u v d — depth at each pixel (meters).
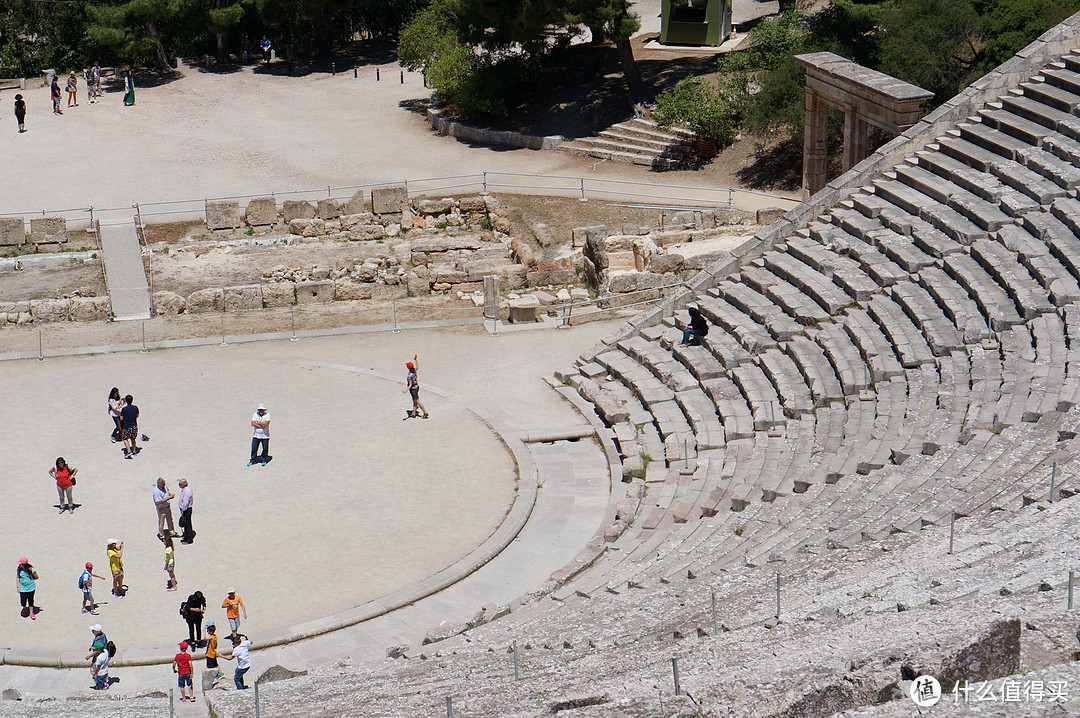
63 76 74.19
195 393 35.62
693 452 30.17
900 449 24.39
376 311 43.25
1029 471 20.09
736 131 56.78
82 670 23.20
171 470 30.83
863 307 32.56
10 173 56.38
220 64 75.94
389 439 32.62
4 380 36.72
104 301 42.59
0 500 29.31
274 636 23.95
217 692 18.16
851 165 43.81
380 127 63.78
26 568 24.56
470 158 59.09
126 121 64.19
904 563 16.56
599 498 29.83
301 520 28.52
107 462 31.25
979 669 10.30
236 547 27.36
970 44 49.62
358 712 14.39
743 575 19.30
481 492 29.81
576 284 45.59
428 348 39.19
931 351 29.23
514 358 38.06
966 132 36.75
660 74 63.53
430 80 64.31
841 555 18.17
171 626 24.50
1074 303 27.77
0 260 47.97
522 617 22.56
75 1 74.88
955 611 11.80
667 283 42.81
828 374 30.61
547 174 56.53
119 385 36.25
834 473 25.03
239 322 42.22
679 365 34.41
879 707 9.23
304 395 35.47
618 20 57.84
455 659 18.69
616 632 18.08
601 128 60.03
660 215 50.47
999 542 15.61
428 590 25.70
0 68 76.06
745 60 58.94
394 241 50.41
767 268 36.75
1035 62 37.84
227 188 55.09
